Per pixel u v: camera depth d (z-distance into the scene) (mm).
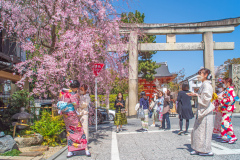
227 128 5227
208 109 3924
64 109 4121
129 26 7711
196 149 4043
